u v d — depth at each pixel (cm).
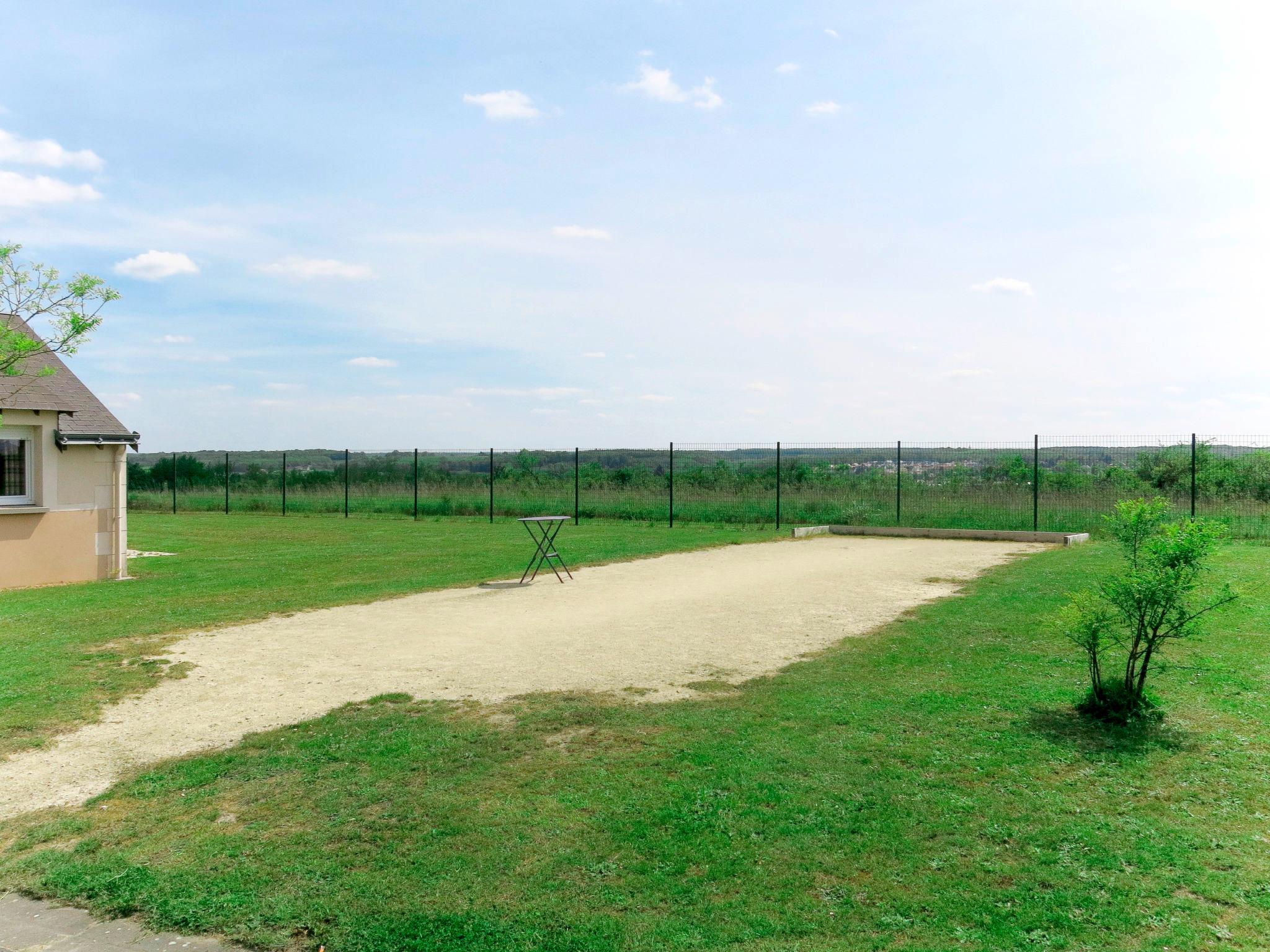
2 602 1083
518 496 2833
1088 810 413
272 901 346
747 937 314
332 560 1513
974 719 549
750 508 2438
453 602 1049
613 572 1341
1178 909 325
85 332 939
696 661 730
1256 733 515
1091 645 559
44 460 1291
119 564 1366
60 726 572
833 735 523
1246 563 1249
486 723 561
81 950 318
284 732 550
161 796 454
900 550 1664
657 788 447
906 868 361
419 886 354
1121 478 2059
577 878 358
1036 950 302
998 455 2184
